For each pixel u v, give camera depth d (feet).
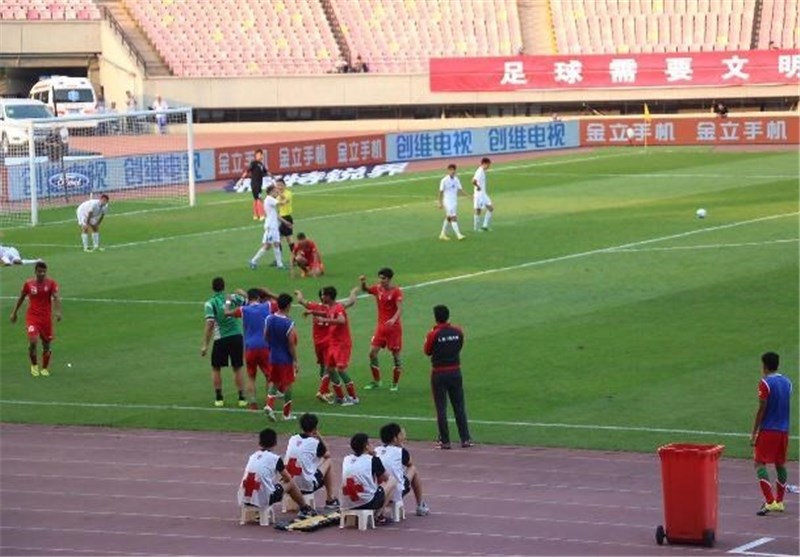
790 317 174.29
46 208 284.20
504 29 441.27
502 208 271.49
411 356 162.61
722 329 169.58
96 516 109.81
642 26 437.99
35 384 155.63
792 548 97.40
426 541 100.83
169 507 112.06
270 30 435.12
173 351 168.25
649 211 262.88
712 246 223.71
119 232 251.60
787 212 256.73
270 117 432.25
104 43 425.28
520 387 148.15
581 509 108.58
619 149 379.96
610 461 123.24
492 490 115.03
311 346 168.66
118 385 154.51
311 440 110.32
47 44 424.05
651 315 177.88
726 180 306.96
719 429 131.64
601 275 203.51
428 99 424.46
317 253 207.00
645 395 143.54
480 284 199.31
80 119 277.85
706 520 97.81
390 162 352.90
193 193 287.89
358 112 431.84
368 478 104.42
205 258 224.53
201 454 129.08
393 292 148.05
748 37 430.61
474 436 132.26
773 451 106.22
